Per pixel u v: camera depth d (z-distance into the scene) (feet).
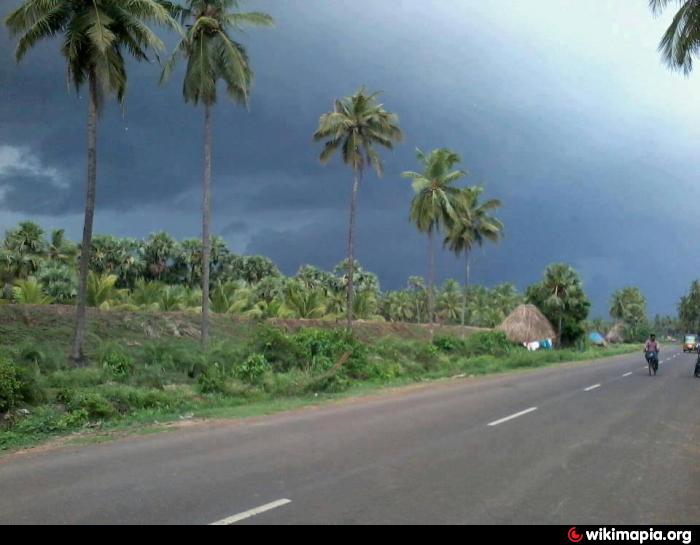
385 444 32.78
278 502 21.62
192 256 200.64
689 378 85.20
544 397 57.98
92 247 172.76
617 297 370.12
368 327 154.30
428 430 37.70
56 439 35.06
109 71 63.82
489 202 173.37
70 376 54.54
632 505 22.06
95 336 78.38
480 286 369.91
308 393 62.03
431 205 138.21
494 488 23.95
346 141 117.08
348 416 44.34
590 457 30.19
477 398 57.06
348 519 19.95
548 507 21.62
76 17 62.39
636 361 138.92
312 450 30.99
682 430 39.14
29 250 132.46
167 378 64.13
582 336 203.10
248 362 65.10
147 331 88.48
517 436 35.88
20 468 26.78
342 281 257.75
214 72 83.82
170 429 38.32
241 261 224.94
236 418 43.70
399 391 65.26
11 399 40.83
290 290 166.09
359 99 114.73
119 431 37.63
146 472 25.91
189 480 24.56
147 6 63.36
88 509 20.66
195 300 131.34
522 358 118.73
